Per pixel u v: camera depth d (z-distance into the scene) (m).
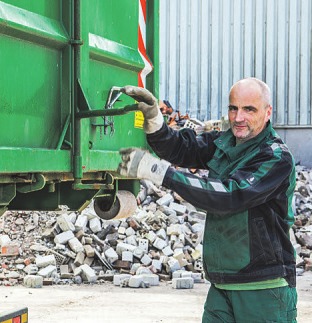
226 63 20.64
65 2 4.48
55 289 10.12
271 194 3.97
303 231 12.95
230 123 4.13
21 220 12.19
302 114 20.25
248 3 20.48
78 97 4.45
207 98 20.73
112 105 4.97
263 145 4.05
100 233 11.87
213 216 4.12
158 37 5.82
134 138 5.41
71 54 4.46
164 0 20.91
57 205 5.01
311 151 20.17
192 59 20.81
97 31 4.86
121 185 5.75
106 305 8.98
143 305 9.00
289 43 20.34
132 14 5.46
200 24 20.75
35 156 4.04
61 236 11.50
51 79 4.34
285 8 20.34
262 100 4.06
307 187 15.41
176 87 20.91
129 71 5.36
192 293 9.88
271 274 4.04
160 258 11.27
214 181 3.85
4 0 3.93
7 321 4.24
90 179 4.91
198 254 11.44
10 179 4.06
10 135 3.95
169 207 13.09
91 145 4.65
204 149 4.50
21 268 10.97
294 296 4.18
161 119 4.33
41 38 4.18
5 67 3.91
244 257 4.03
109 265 11.22
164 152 4.45
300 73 20.28
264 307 4.04
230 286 4.08
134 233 11.94
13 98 3.97
